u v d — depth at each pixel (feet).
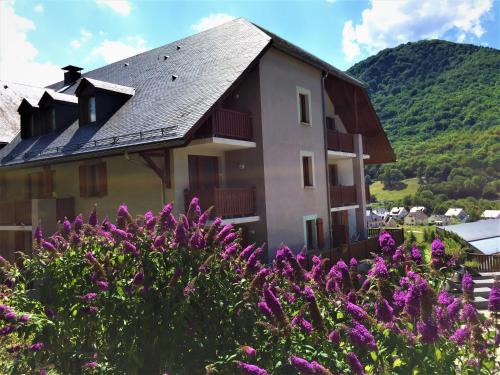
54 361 15.43
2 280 17.20
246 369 10.96
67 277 16.06
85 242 16.62
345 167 72.95
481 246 63.21
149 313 13.88
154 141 39.27
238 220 44.75
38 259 17.22
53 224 51.39
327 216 59.88
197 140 42.83
